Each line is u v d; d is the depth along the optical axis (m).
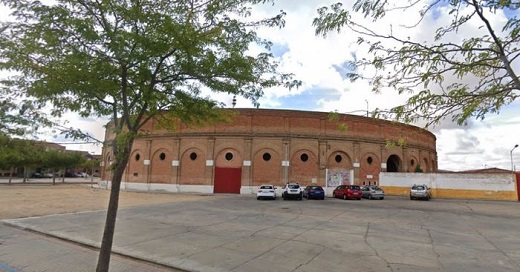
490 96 2.93
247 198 30.28
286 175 35.66
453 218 17.64
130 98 6.14
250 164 35.78
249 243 10.16
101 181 44.78
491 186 32.16
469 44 2.90
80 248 9.60
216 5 5.44
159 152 39.22
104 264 5.23
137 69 5.58
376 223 14.98
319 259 8.33
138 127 5.95
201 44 5.55
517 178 31.22
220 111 7.06
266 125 36.62
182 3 5.48
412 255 8.91
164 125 7.16
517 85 2.64
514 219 17.56
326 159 36.59
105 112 6.40
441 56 3.04
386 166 38.97
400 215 18.52
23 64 5.13
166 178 38.12
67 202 23.25
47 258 8.40
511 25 2.63
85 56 4.97
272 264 7.83
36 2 4.82
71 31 4.97
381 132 39.22
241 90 6.39
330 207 22.61
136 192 36.12
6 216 15.86
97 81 5.19
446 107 3.17
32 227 12.78
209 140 36.75
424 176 35.34
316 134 36.91
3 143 6.42
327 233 12.05
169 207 21.02
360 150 37.75
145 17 5.01
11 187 40.78
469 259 8.60
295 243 10.20
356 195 31.12
